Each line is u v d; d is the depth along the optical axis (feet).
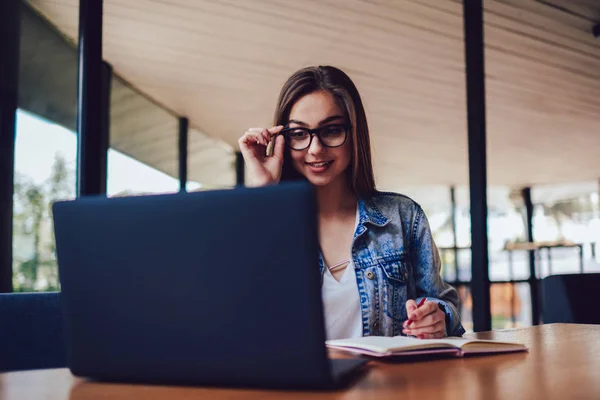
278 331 2.35
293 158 4.99
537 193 32.45
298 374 2.36
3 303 4.01
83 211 2.60
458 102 17.08
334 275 4.86
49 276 8.02
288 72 13.84
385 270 4.83
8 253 7.25
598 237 29.63
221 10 10.78
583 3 11.65
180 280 2.45
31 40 8.43
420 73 14.74
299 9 11.01
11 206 7.36
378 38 12.57
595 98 17.47
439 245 30.12
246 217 2.33
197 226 2.40
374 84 15.46
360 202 5.04
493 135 21.54
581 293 6.30
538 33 12.97
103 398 2.39
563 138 22.06
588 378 2.68
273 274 2.33
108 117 12.27
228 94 15.10
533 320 20.51
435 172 27.30
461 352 3.31
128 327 2.57
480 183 9.58
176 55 12.47
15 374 2.99
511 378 2.68
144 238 2.49
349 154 4.96
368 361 3.13
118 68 12.75
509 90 16.69
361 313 4.70
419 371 2.88
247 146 5.07
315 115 4.81
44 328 4.09
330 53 13.15
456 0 10.94
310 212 2.26
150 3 10.28
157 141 15.19
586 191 31.04
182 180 16.63
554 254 24.09
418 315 3.81
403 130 20.01
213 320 2.43
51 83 8.75
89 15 6.77
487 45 13.51
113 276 2.57
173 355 2.51
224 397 2.35
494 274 26.61
